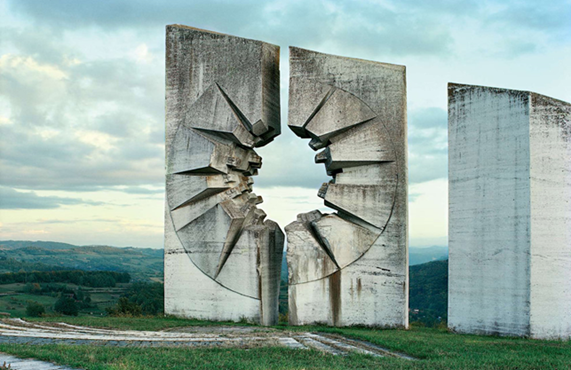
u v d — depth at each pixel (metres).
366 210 17.00
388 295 16.75
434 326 19.70
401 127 16.98
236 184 18.66
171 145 18.81
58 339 12.59
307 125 17.48
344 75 17.45
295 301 17.19
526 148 15.09
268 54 18.34
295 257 17.23
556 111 15.55
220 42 18.52
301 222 17.83
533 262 14.91
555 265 15.21
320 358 10.93
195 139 18.31
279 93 19.19
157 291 46.31
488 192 15.78
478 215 15.96
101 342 12.53
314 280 17.16
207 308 18.11
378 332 15.71
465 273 16.11
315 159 17.86
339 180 17.42
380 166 17.08
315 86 17.55
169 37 19.22
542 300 14.97
